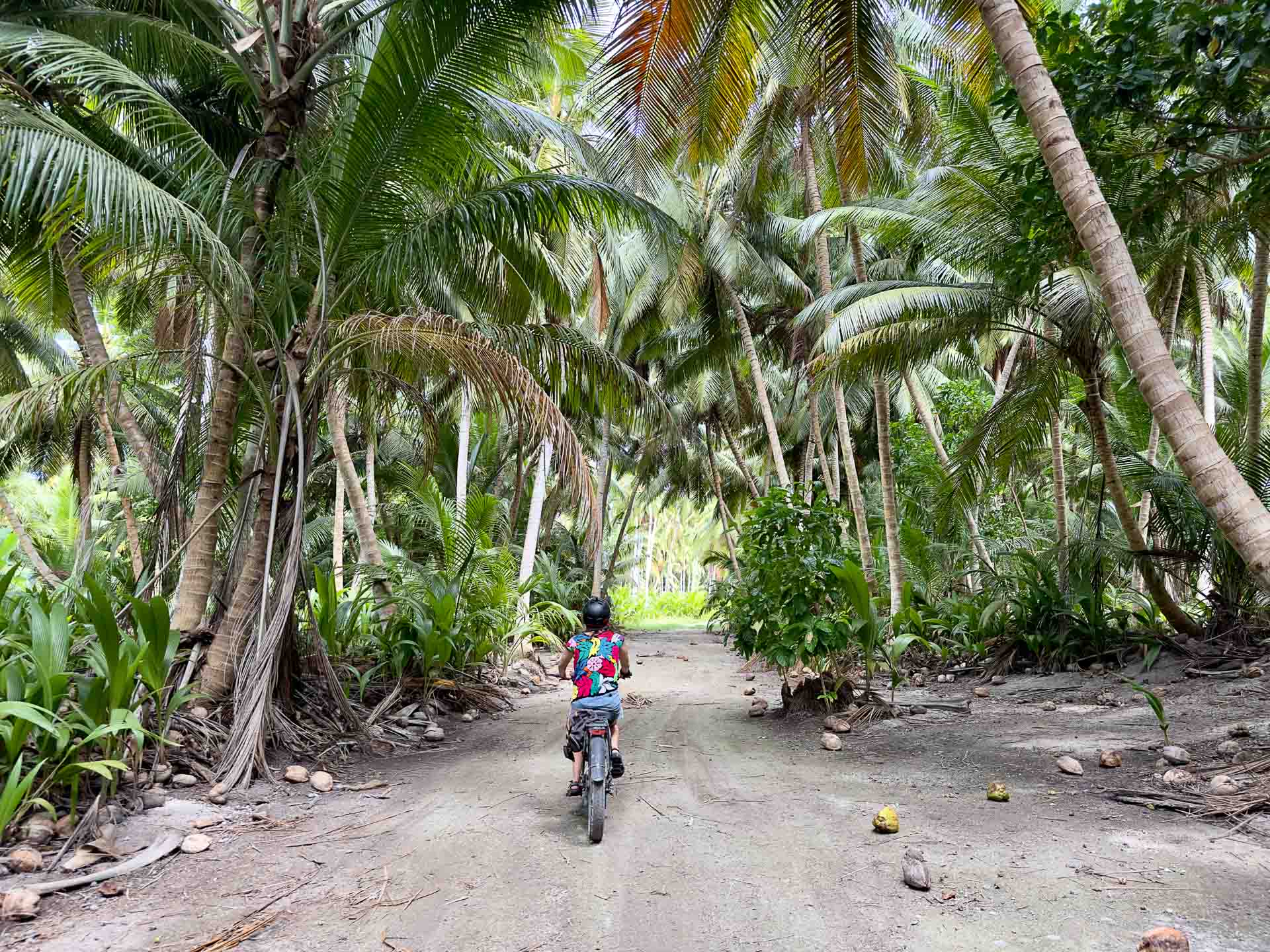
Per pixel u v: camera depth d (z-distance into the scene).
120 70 6.13
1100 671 9.95
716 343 19.02
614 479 32.81
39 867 3.97
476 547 10.87
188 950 3.16
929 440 18.19
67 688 4.88
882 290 10.52
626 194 7.52
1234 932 3.11
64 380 6.52
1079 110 6.05
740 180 15.02
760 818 4.93
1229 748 5.73
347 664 8.69
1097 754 6.29
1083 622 10.67
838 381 11.61
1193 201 9.34
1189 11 5.45
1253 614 9.93
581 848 4.39
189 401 7.30
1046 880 3.72
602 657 5.07
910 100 11.60
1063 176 4.89
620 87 7.75
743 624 9.20
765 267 17.42
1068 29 6.21
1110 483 10.73
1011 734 7.30
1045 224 6.76
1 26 6.54
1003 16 5.16
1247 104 6.33
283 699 7.04
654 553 52.28
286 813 5.17
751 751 7.08
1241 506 4.36
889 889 3.68
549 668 14.02
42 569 14.67
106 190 4.86
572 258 14.34
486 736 8.07
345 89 8.16
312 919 3.46
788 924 3.33
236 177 7.01
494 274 9.73
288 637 7.21
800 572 8.52
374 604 9.83
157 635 5.40
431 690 8.91
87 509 8.95
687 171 9.72
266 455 7.49
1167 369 4.58
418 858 4.25
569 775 6.23
